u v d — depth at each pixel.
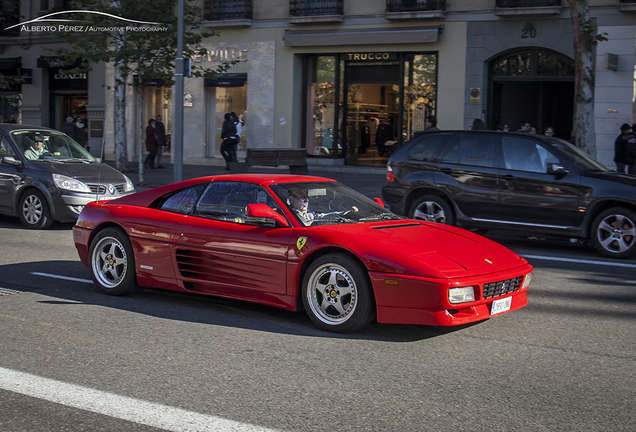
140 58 17.58
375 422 3.69
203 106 25.64
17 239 10.60
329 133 23.92
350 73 23.36
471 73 20.92
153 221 6.45
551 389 4.26
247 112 24.72
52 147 12.66
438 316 5.00
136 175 20.62
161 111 27.23
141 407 3.89
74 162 12.51
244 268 5.84
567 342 5.35
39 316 5.95
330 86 23.75
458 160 10.75
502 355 4.97
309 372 4.53
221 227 6.05
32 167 11.85
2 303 6.41
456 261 5.27
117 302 6.50
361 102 23.25
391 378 4.42
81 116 29.28
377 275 5.18
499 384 4.34
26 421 3.69
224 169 23.30
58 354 4.88
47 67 28.91
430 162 10.98
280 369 4.59
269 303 5.79
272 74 24.11
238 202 6.16
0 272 7.94
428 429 3.60
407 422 3.69
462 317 5.09
